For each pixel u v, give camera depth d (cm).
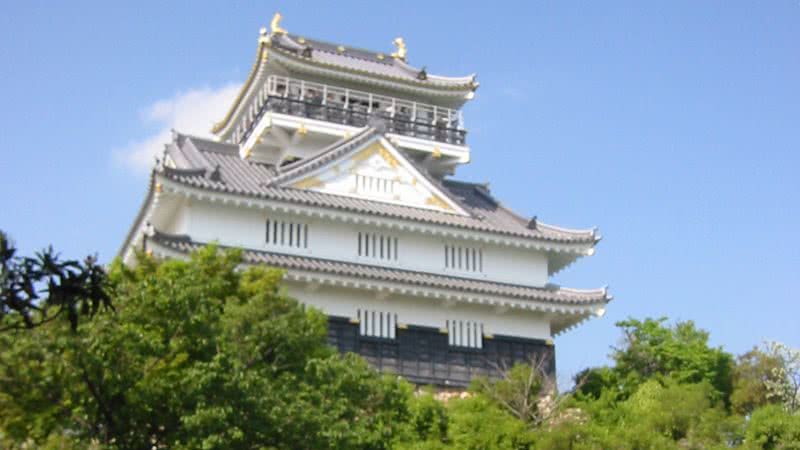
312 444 3412
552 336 6391
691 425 5303
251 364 3784
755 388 6122
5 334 3206
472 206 6631
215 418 3256
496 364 5938
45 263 1958
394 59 7375
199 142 6462
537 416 5294
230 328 3859
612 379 6006
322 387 3731
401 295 5822
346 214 5853
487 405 5103
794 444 5238
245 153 6656
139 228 5978
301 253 5803
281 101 6481
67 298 1989
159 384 3341
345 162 6119
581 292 6175
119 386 3291
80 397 3297
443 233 6047
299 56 6688
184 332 3488
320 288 5675
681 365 6272
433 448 4544
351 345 5656
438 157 6794
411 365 5756
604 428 4978
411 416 4769
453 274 6094
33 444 3431
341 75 6788
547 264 6397
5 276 1933
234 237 5688
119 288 3544
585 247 6325
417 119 7000
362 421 3719
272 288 4484
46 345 3203
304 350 4006
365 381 3872
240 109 7150
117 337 3306
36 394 3300
